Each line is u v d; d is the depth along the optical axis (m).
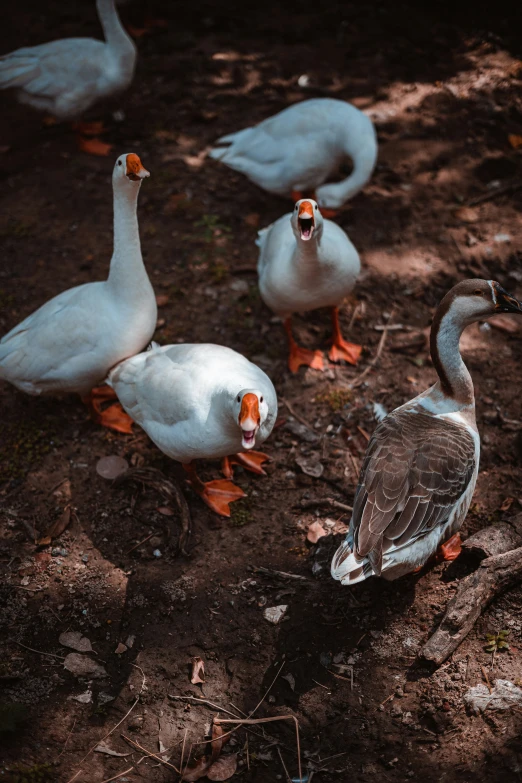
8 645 2.19
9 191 3.45
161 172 3.53
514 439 2.60
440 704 2.05
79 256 3.18
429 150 3.58
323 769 1.99
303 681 2.13
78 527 2.44
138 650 2.19
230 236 3.26
